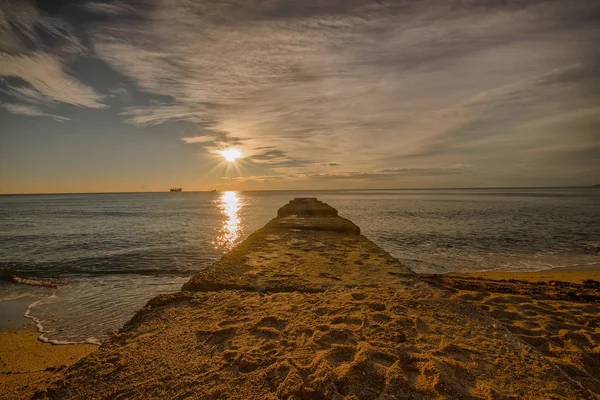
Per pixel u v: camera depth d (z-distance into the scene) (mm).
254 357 2004
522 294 4992
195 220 33000
